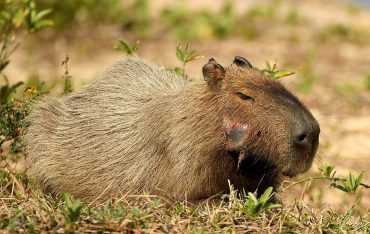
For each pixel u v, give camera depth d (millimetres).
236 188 12312
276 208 11953
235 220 11109
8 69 25531
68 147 13445
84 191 13219
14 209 11148
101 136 13242
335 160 17406
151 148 12719
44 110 13859
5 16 16922
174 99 12703
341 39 32469
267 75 13461
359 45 31859
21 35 27609
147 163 12719
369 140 19281
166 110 12672
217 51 28906
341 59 29203
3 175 13211
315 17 36625
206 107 12164
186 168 12211
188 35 30625
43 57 26922
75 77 24594
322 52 30047
